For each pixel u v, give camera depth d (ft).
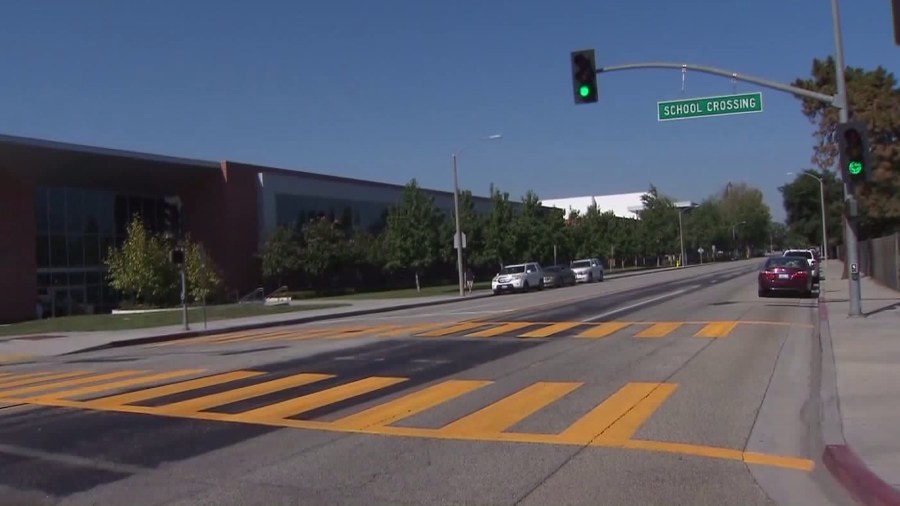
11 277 137.80
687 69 66.54
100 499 22.17
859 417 28.63
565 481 22.41
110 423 33.09
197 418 33.47
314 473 24.08
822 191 229.04
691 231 426.51
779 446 26.35
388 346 59.93
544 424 29.96
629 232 323.98
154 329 98.22
